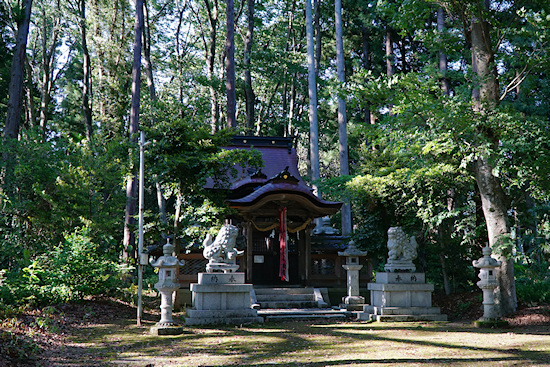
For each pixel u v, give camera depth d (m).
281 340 11.39
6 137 21.95
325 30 39.25
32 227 20.70
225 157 16.52
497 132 14.71
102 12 34.28
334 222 33.84
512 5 16.53
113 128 33.69
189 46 40.91
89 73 35.31
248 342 11.10
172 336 12.00
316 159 27.81
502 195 15.46
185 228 17.38
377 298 16.38
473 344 10.45
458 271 19.30
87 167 21.00
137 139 19.58
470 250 19.67
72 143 22.45
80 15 33.78
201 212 17.00
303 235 20.58
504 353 9.24
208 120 38.56
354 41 38.03
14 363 8.06
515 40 17.83
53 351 9.59
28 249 19.66
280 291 19.09
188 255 19.36
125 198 22.16
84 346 10.42
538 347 9.87
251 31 32.56
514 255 15.18
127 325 13.66
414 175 16.39
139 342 11.07
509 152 15.66
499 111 14.52
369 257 20.77
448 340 11.16
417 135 14.94
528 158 14.72
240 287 14.56
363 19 32.78
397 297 15.73
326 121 40.06
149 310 17.53
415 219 19.34
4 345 8.86
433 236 20.19
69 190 20.08
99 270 16.02
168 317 12.85
